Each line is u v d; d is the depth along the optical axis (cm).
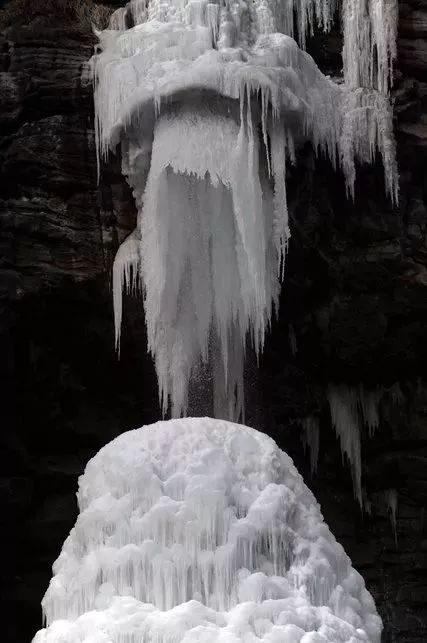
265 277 1116
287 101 1076
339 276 1234
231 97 1059
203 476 674
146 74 1079
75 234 1138
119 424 1270
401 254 1218
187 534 657
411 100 1179
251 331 1148
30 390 1195
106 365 1229
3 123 1137
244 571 655
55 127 1130
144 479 672
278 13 1142
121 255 1134
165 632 608
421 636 1360
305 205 1187
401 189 1212
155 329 1141
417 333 1288
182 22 1104
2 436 1184
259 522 668
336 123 1140
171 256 1116
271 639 613
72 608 656
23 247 1126
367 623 688
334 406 1362
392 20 1155
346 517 1389
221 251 1127
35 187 1134
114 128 1097
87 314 1179
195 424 710
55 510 1228
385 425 1371
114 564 652
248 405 1331
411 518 1386
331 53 1198
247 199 1073
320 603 670
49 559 1228
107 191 1149
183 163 1057
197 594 650
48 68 1127
